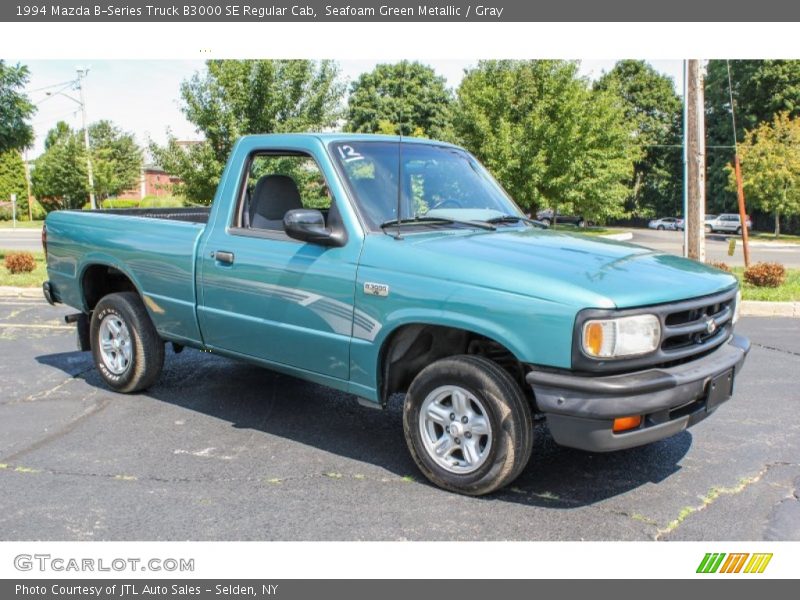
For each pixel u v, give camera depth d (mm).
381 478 4176
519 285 3559
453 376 3828
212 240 4922
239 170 4906
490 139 24062
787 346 7875
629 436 3469
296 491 3994
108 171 54344
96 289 6172
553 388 3467
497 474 3746
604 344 3363
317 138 4520
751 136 43688
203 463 4395
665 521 3658
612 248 4219
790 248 29672
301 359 4496
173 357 7031
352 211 4234
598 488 4043
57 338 7984
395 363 4211
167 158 15625
